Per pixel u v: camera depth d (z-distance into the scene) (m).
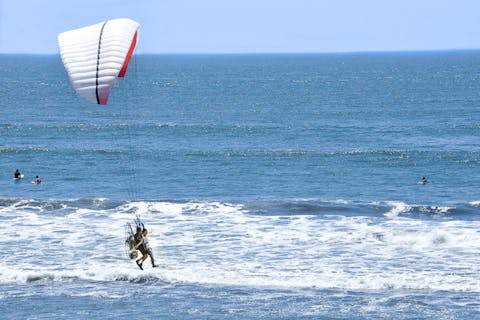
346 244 119.19
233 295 96.31
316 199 162.38
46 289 99.00
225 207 145.88
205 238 122.69
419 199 168.50
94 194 175.00
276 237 123.38
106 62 85.00
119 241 121.12
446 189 180.25
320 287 99.31
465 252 114.81
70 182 190.75
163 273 103.50
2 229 128.75
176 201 152.25
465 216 140.12
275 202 151.00
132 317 88.69
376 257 112.12
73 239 122.38
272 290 98.12
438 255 113.31
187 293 97.25
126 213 141.62
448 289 98.06
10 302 93.81
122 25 86.81
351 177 196.25
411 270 105.81
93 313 90.00
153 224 132.62
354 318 88.25
